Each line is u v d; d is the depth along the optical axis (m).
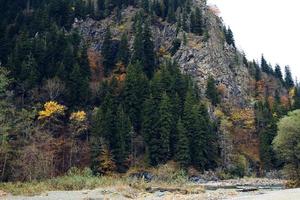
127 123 103.56
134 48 140.38
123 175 96.69
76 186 51.19
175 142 105.44
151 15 166.00
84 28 161.75
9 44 133.50
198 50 146.75
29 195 42.22
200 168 104.12
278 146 72.81
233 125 133.12
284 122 71.31
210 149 108.62
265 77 187.00
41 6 167.88
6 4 161.25
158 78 118.38
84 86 118.56
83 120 108.56
